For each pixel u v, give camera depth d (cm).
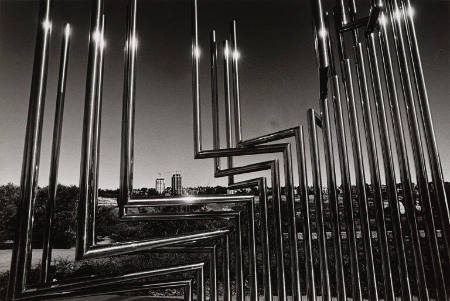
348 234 137
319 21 147
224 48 224
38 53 138
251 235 160
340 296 134
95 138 142
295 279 143
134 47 160
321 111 150
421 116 135
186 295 154
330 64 157
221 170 186
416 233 131
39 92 136
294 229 149
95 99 142
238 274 157
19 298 125
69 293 133
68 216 648
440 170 128
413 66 139
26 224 128
